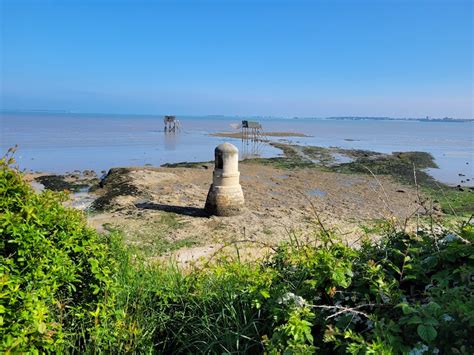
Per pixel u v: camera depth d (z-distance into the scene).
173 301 4.46
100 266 4.01
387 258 3.78
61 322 3.58
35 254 3.54
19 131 61.56
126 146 42.16
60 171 24.14
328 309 3.35
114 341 3.78
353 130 97.38
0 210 3.69
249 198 15.88
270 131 81.75
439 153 37.56
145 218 12.70
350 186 19.34
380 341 2.63
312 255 3.79
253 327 3.71
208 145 45.22
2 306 2.81
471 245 3.38
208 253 9.28
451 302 2.78
